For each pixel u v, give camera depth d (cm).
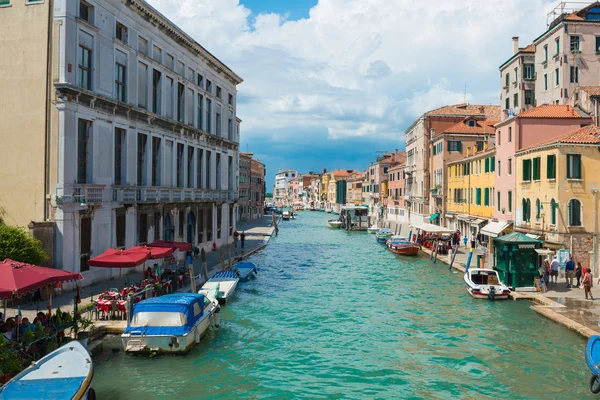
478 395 1281
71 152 2047
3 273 1242
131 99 2528
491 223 3400
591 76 3584
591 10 3675
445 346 1659
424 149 5616
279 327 1883
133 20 2547
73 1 2044
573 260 2466
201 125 3566
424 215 5597
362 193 10725
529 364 1480
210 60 3628
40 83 2011
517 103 4206
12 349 1185
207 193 3650
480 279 2448
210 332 1792
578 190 2489
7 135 2033
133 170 2567
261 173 10362
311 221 9406
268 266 3447
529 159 2852
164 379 1358
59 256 1988
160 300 1609
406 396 1279
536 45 4044
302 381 1372
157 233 2828
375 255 4091
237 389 1312
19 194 2022
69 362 1151
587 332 1633
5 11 2042
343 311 2130
